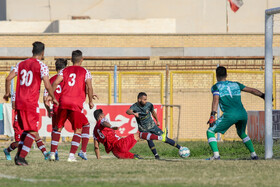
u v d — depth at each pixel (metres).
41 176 23.03
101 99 81.88
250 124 67.56
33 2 137.12
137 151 52.06
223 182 20.62
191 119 80.88
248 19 136.50
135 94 82.00
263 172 24.14
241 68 81.56
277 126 52.88
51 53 102.56
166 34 104.38
